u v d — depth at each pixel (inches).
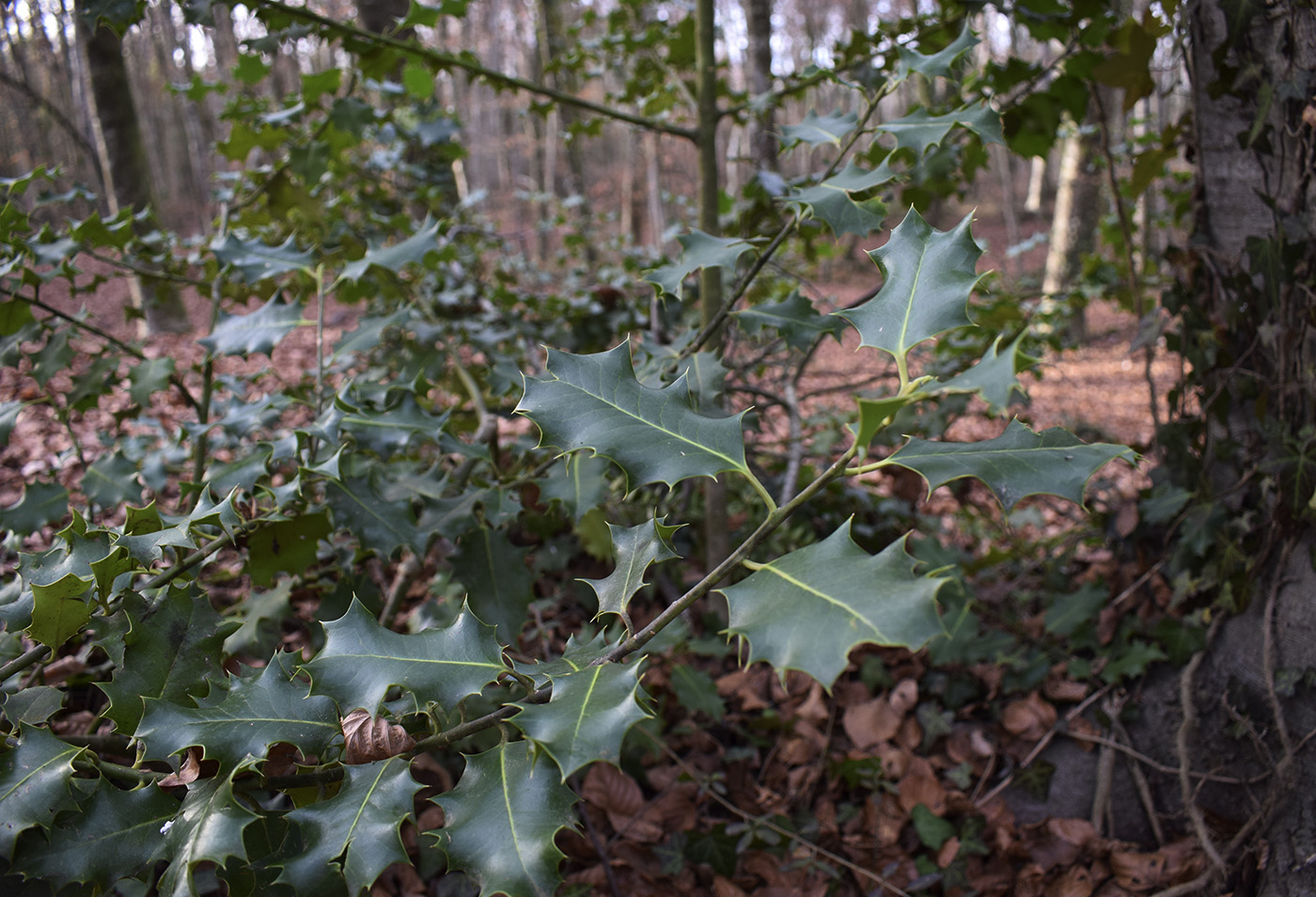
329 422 18.6
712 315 30.2
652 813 25.9
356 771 12.4
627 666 11.5
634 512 36.1
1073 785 26.4
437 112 43.8
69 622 13.6
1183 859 23.6
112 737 14.4
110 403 58.4
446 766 25.4
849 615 10.2
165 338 101.6
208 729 12.5
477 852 11.4
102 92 119.0
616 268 48.6
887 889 24.0
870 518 39.2
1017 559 36.4
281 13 24.0
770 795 27.0
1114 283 39.7
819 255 42.1
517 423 46.8
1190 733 25.2
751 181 33.4
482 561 21.1
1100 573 30.8
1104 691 27.4
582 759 10.4
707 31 29.0
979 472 11.2
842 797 27.5
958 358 38.6
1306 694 22.5
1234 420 25.1
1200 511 25.3
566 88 83.0
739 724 30.0
